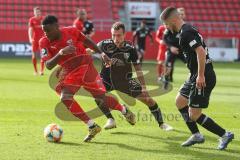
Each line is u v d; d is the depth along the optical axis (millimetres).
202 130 17438
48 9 68500
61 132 15031
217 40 63500
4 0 68188
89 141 15148
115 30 16797
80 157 13203
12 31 59000
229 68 51219
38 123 18125
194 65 14008
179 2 71812
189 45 13586
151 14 68062
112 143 15086
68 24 67875
